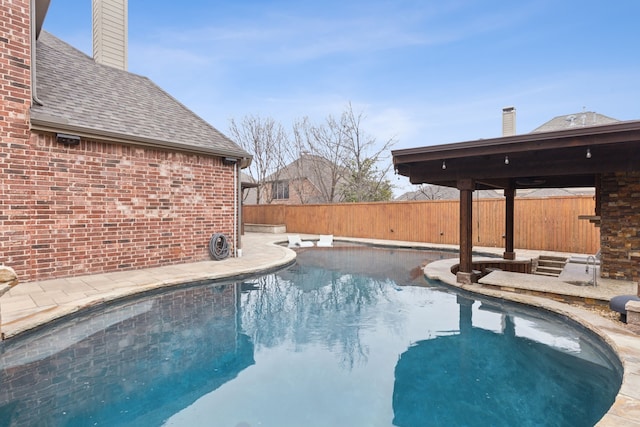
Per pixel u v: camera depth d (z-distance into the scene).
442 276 8.38
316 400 3.62
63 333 5.03
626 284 6.71
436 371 4.25
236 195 10.47
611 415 2.69
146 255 8.37
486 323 5.82
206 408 3.45
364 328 5.64
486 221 14.16
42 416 3.28
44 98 7.48
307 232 20.22
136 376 4.03
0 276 3.68
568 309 5.61
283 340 5.16
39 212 6.76
